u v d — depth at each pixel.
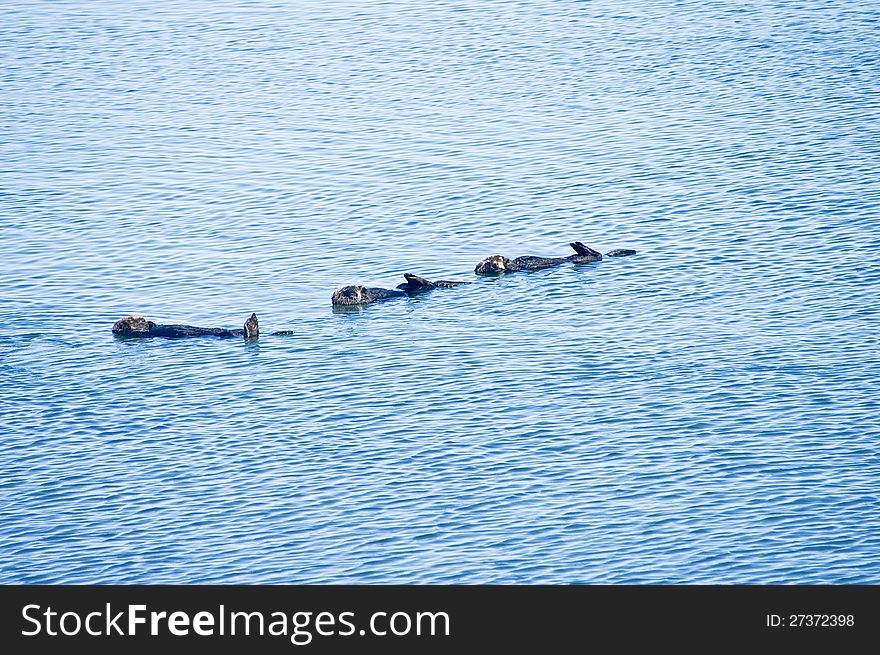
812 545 49.34
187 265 86.25
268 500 55.25
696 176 97.44
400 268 84.88
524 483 55.47
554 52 135.50
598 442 58.88
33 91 128.38
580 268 82.06
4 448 61.16
